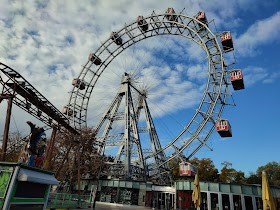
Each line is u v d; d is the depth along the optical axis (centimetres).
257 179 7425
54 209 2108
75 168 4919
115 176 5331
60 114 2600
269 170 8362
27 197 1326
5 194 1190
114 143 5628
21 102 2188
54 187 3147
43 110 2398
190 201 4347
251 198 3825
